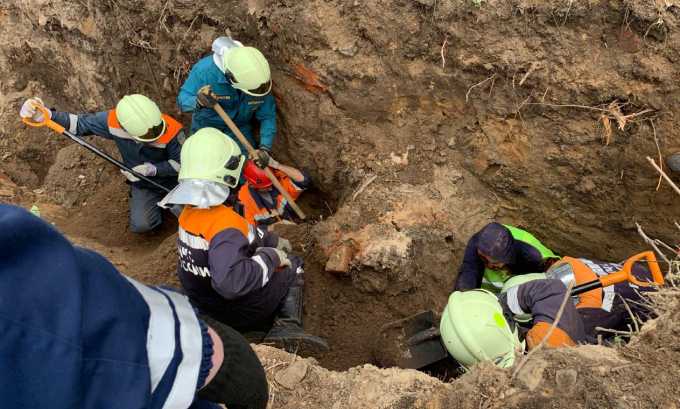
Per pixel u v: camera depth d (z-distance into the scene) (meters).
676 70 2.91
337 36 3.69
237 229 2.76
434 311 3.53
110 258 4.42
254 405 1.13
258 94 3.74
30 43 5.45
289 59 3.95
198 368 0.91
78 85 5.35
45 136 5.67
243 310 3.09
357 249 3.65
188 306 0.97
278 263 2.99
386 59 3.63
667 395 1.75
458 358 2.48
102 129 4.16
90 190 5.27
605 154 3.33
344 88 3.81
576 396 1.82
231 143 2.90
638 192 3.38
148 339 0.85
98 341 0.76
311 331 3.67
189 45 4.25
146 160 4.34
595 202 3.57
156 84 4.75
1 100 5.84
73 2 4.86
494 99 3.46
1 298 0.67
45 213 5.05
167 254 4.25
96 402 0.75
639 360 1.87
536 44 3.17
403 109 3.81
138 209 4.65
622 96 3.08
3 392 0.65
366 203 3.81
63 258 0.74
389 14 3.48
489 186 3.86
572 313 2.48
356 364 3.50
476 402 1.94
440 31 3.38
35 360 0.68
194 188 2.71
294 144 4.34
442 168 3.86
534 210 3.84
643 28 2.91
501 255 3.15
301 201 4.64
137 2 4.31
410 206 3.76
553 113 3.34
